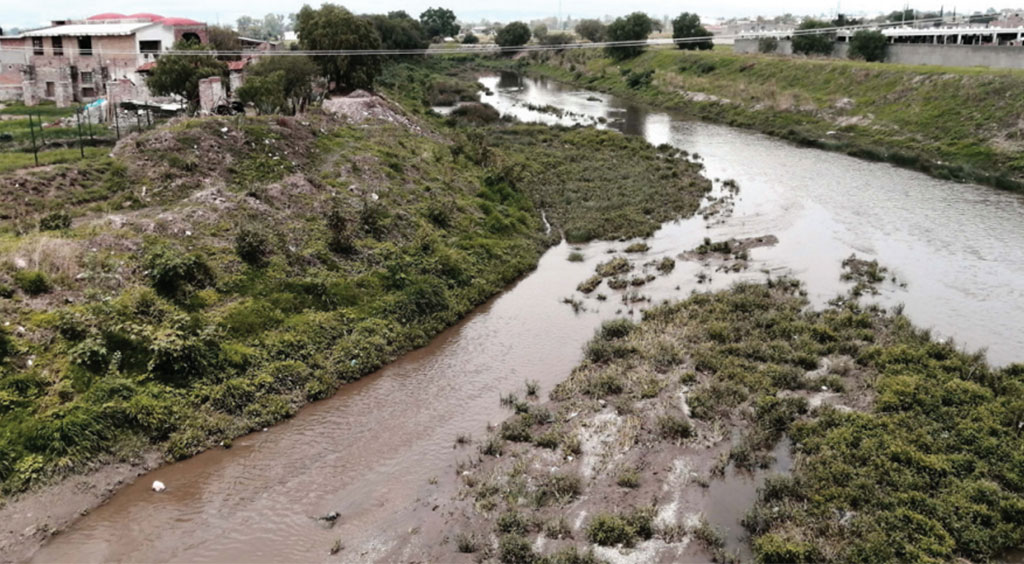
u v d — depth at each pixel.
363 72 68.38
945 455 17.70
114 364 19.36
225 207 28.64
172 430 18.89
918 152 55.81
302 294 25.14
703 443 19.11
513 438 19.52
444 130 63.69
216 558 15.13
